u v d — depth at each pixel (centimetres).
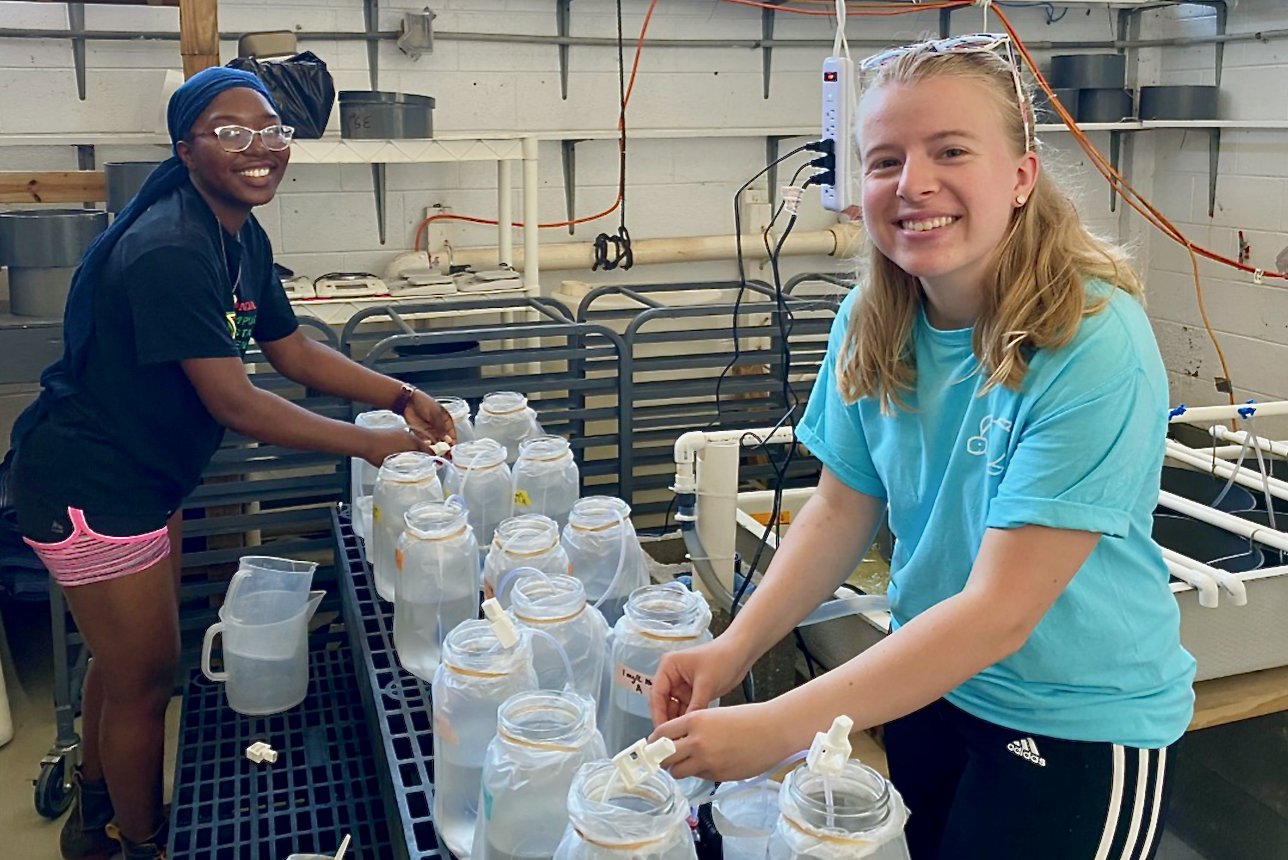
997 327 109
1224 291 419
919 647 103
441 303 310
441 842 114
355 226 378
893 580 132
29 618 334
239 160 189
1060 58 406
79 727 272
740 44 404
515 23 381
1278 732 195
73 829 225
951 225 108
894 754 141
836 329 137
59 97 345
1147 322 109
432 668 151
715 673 120
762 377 329
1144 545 115
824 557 135
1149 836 119
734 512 177
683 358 308
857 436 134
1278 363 398
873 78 113
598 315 351
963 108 105
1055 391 104
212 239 191
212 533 275
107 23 344
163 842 211
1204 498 242
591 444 300
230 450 268
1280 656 186
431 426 220
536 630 121
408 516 156
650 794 87
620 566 153
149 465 191
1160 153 442
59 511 187
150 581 195
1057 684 116
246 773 166
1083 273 108
